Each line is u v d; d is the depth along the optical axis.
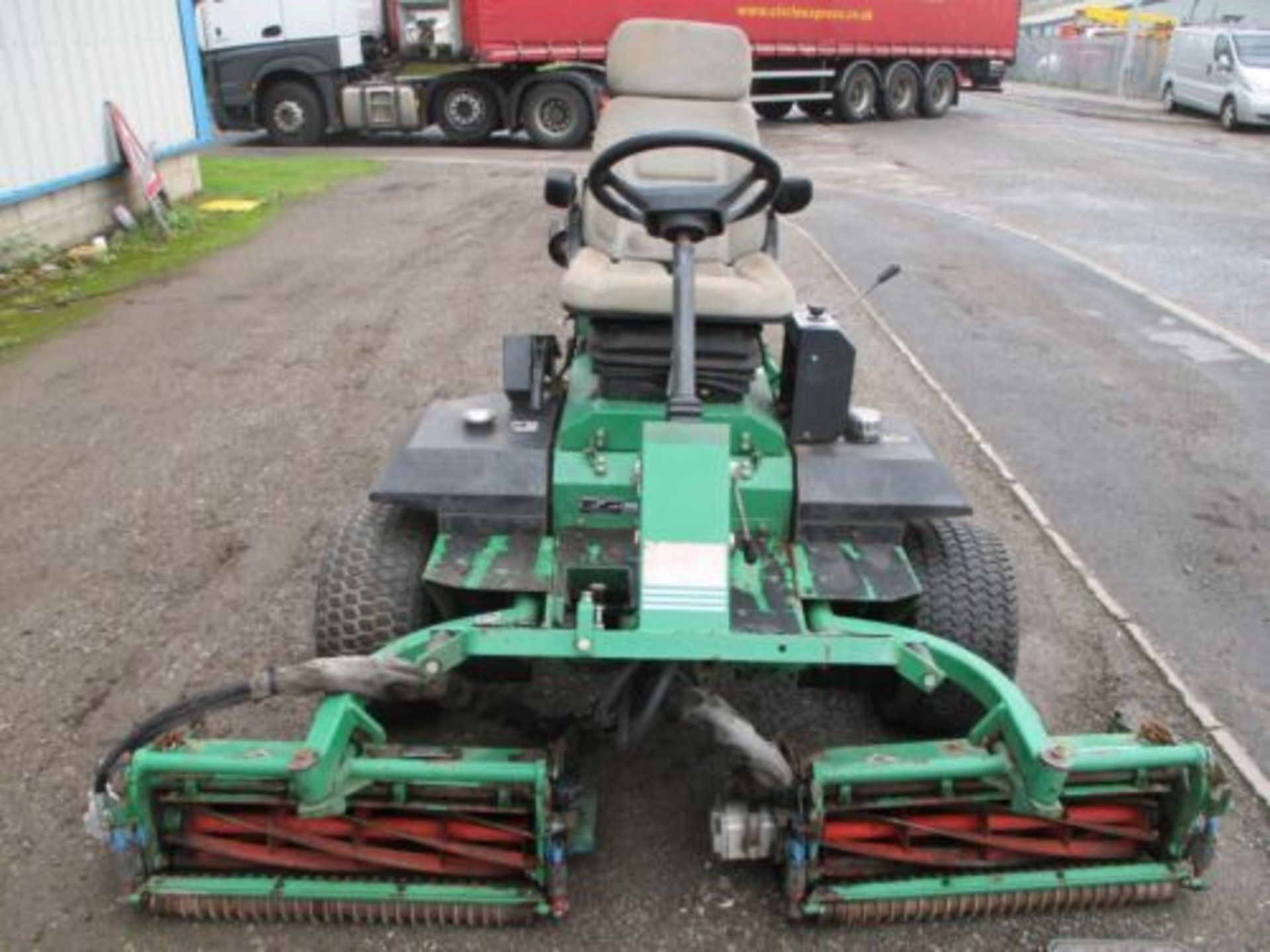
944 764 2.61
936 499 3.14
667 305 3.29
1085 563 4.62
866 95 21.95
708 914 2.80
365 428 5.82
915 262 9.74
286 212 11.85
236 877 2.68
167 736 2.62
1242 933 2.77
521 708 3.46
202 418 6.00
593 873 2.92
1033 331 7.83
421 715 3.39
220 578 4.32
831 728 3.45
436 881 2.70
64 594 4.20
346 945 2.68
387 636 3.14
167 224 10.84
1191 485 5.41
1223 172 15.85
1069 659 3.91
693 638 2.61
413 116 17.56
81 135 10.20
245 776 2.53
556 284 8.74
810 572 3.04
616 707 2.86
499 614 2.90
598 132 4.61
